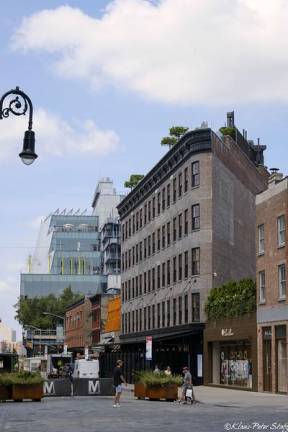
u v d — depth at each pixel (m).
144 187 74.00
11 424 21.81
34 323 145.00
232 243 61.44
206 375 53.31
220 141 60.03
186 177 59.69
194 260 57.34
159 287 67.69
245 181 67.38
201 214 57.00
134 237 79.50
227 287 50.84
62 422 22.61
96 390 44.47
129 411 28.16
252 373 44.78
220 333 50.88
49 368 76.56
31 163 19.34
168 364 61.81
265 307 43.56
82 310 113.19
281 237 42.16
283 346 40.91
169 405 32.62
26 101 19.09
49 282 177.88
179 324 60.16
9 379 36.94
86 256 190.25
